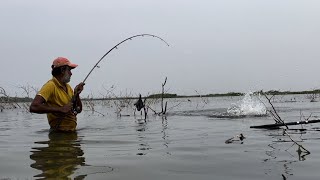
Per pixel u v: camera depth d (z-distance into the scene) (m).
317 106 6.53
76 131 3.04
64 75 2.98
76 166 1.61
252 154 1.83
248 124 3.39
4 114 6.33
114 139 2.50
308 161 1.63
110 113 5.95
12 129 3.42
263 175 1.40
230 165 1.60
